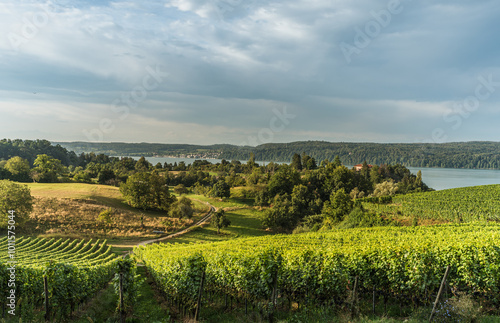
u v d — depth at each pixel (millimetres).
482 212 40688
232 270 13484
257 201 91562
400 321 9078
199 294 11430
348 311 10812
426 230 30016
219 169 158250
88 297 14703
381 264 12492
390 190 87938
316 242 28359
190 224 65812
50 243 39375
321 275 12266
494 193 54281
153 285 19562
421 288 11258
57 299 11602
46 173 101125
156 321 11352
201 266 12320
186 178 127562
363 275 12688
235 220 73000
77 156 178500
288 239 31406
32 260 25547
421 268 11477
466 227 28625
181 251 24500
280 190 95812
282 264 13055
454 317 8617
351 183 102188
